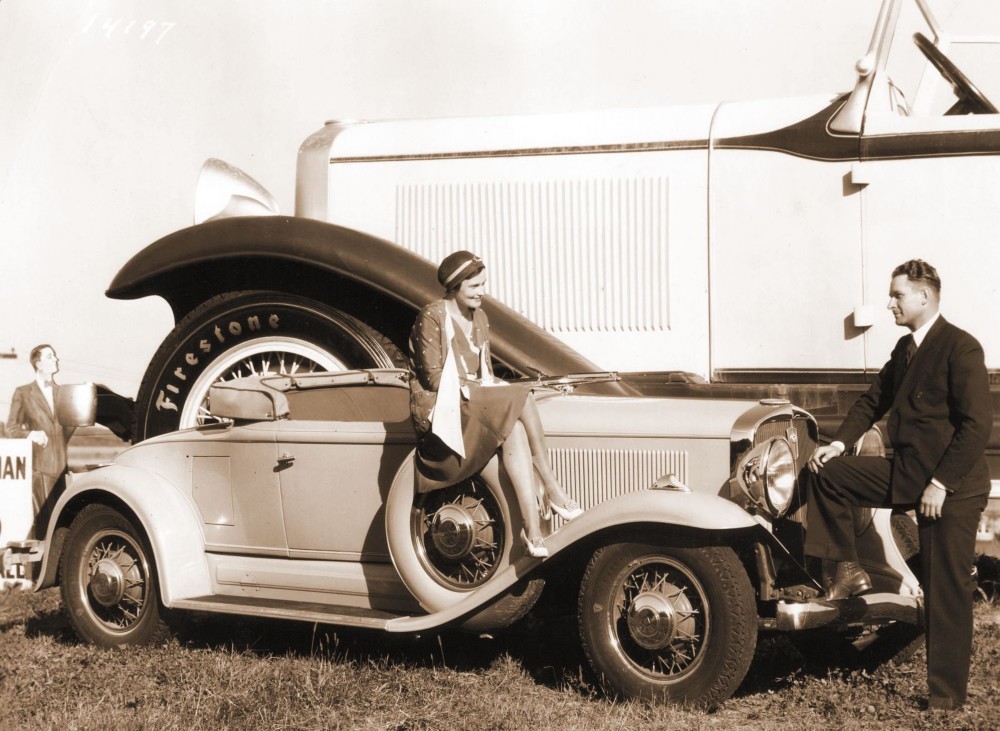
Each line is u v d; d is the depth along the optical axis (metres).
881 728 4.08
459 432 4.46
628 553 4.32
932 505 4.23
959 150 6.25
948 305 6.25
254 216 7.05
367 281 6.66
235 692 4.40
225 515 5.32
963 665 4.23
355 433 4.99
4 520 7.42
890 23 6.59
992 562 6.25
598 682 4.39
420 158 7.44
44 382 7.98
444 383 4.49
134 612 5.43
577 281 7.05
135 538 5.36
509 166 7.22
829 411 6.47
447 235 7.35
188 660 4.91
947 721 4.10
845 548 4.42
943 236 6.27
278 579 5.17
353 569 5.02
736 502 4.46
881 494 4.38
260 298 7.04
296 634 5.51
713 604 4.15
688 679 4.20
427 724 4.09
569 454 4.78
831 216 6.49
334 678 4.57
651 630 4.25
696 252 6.80
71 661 5.13
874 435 4.98
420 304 6.54
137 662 4.98
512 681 4.68
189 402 7.24
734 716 4.23
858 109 6.44
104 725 4.09
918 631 4.88
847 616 4.33
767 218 6.64
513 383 4.88
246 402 5.24
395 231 7.48
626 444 4.68
